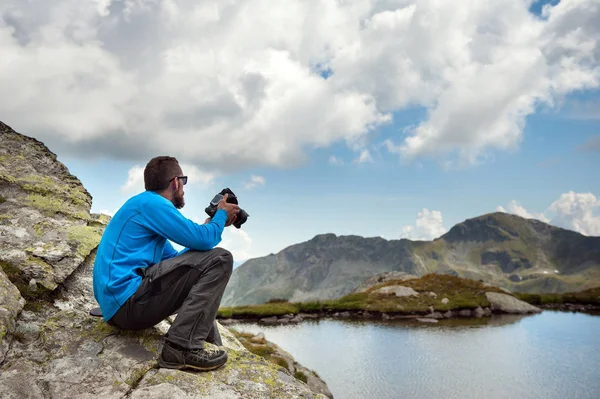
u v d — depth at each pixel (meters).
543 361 23.72
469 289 52.66
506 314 45.22
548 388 19.14
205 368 4.74
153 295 4.56
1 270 5.52
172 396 4.18
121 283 4.52
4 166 8.27
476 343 28.91
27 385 4.16
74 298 5.98
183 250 5.70
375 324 37.69
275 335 32.44
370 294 51.44
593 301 54.66
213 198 5.26
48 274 5.96
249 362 5.26
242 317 41.22
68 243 6.73
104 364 4.59
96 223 7.93
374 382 20.28
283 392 4.73
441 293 51.12
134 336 5.11
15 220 6.96
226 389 4.53
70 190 8.67
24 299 5.42
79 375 4.40
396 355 25.55
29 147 9.23
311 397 4.73
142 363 4.70
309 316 43.00
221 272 4.80
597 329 34.22
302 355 25.72
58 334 4.94
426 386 19.64
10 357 4.51
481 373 21.61
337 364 23.58
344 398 18.14
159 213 4.63
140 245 4.70
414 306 44.50
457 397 18.22
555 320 39.97
